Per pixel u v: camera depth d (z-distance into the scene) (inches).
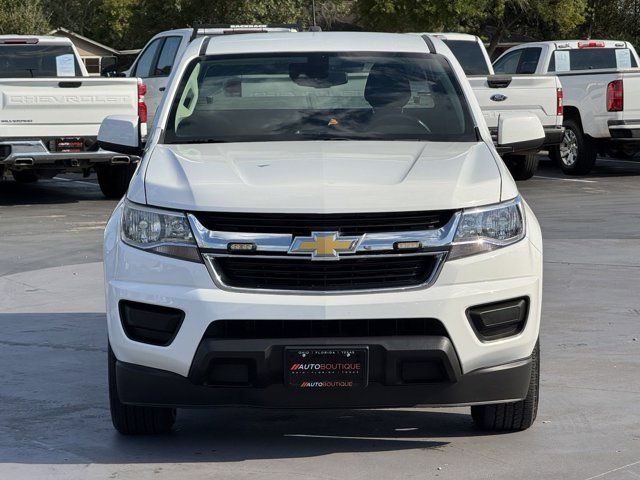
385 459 234.7
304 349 217.9
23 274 479.8
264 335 220.5
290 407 223.9
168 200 230.1
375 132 273.9
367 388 221.9
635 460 233.1
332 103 282.5
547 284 439.8
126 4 2699.3
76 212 690.2
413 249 222.4
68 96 693.3
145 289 226.8
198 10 1935.3
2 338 361.1
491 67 863.7
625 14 1961.1
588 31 1983.3
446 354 220.5
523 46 938.1
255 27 768.9
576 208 669.3
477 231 227.1
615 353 330.6
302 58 296.2
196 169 240.5
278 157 248.7
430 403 226.2
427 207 224.4
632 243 535.8
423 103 282.7
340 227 222.5
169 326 225.0
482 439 248.5
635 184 799.7
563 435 251.1
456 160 246.2
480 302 224.1
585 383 297.0
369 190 226.5
